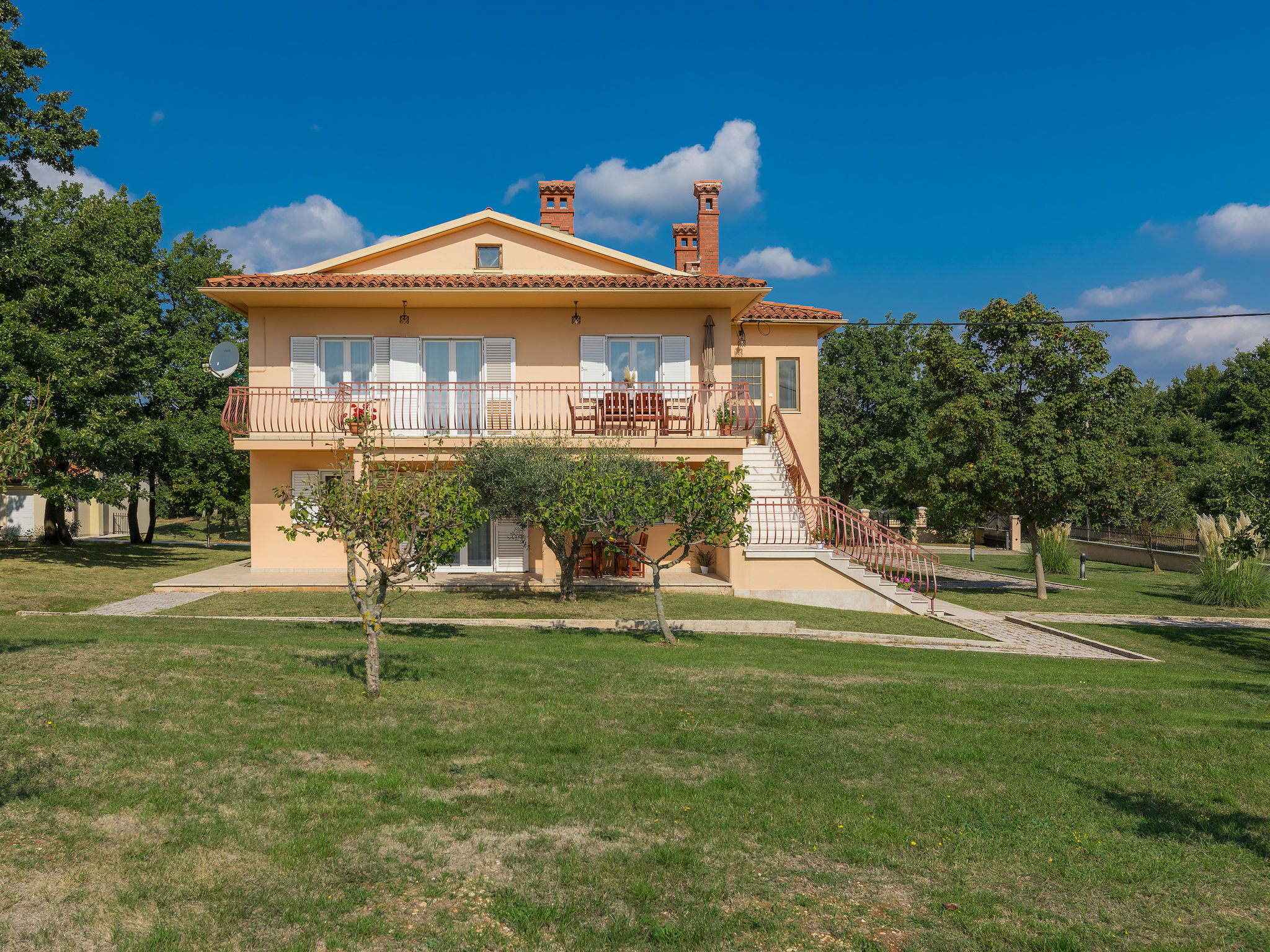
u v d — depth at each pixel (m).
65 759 5.56
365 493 7.59
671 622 13.47
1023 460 18.98
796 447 22.03
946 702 8.37
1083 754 6.91
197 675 7.89
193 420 27.34
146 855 4.40
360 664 8.86
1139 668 11.71
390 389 18.56
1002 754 6.82
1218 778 6.44
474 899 4.19
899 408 31.05
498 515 14.86
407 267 19.66
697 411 19.14
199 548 27.36
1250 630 16.06
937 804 5.68
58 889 4.02
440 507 7.75
